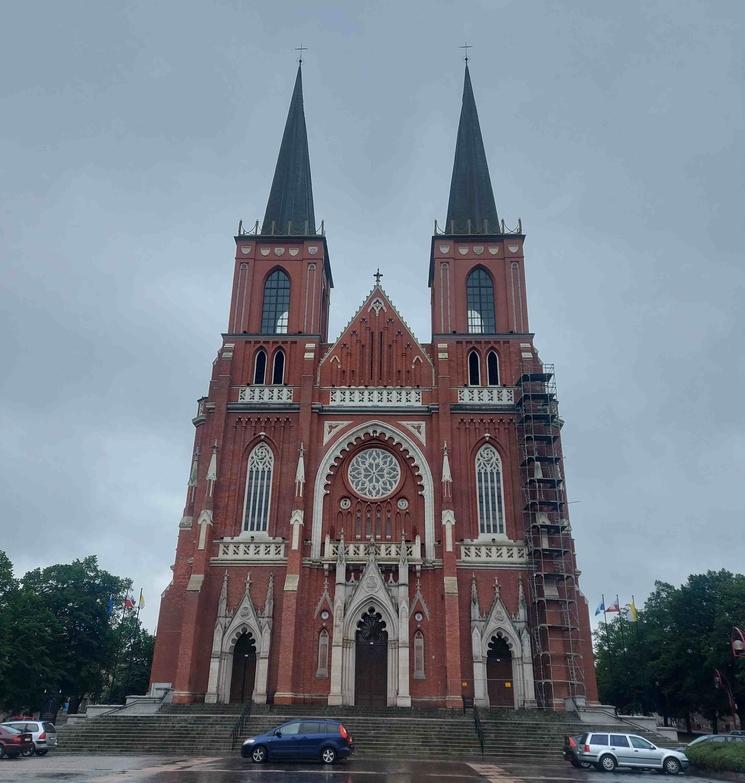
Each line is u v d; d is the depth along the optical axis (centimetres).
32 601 7538
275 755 3447
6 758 3797
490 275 7025
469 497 6069
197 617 5538
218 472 6153
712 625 7462
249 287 6969
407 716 4931
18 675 7038
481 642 5528
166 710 5075
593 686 5447
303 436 6194
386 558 5766
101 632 8181
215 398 6438
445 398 6316
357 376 6606
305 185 7831
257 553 5878
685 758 3566
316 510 6025
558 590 5666
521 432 6272
